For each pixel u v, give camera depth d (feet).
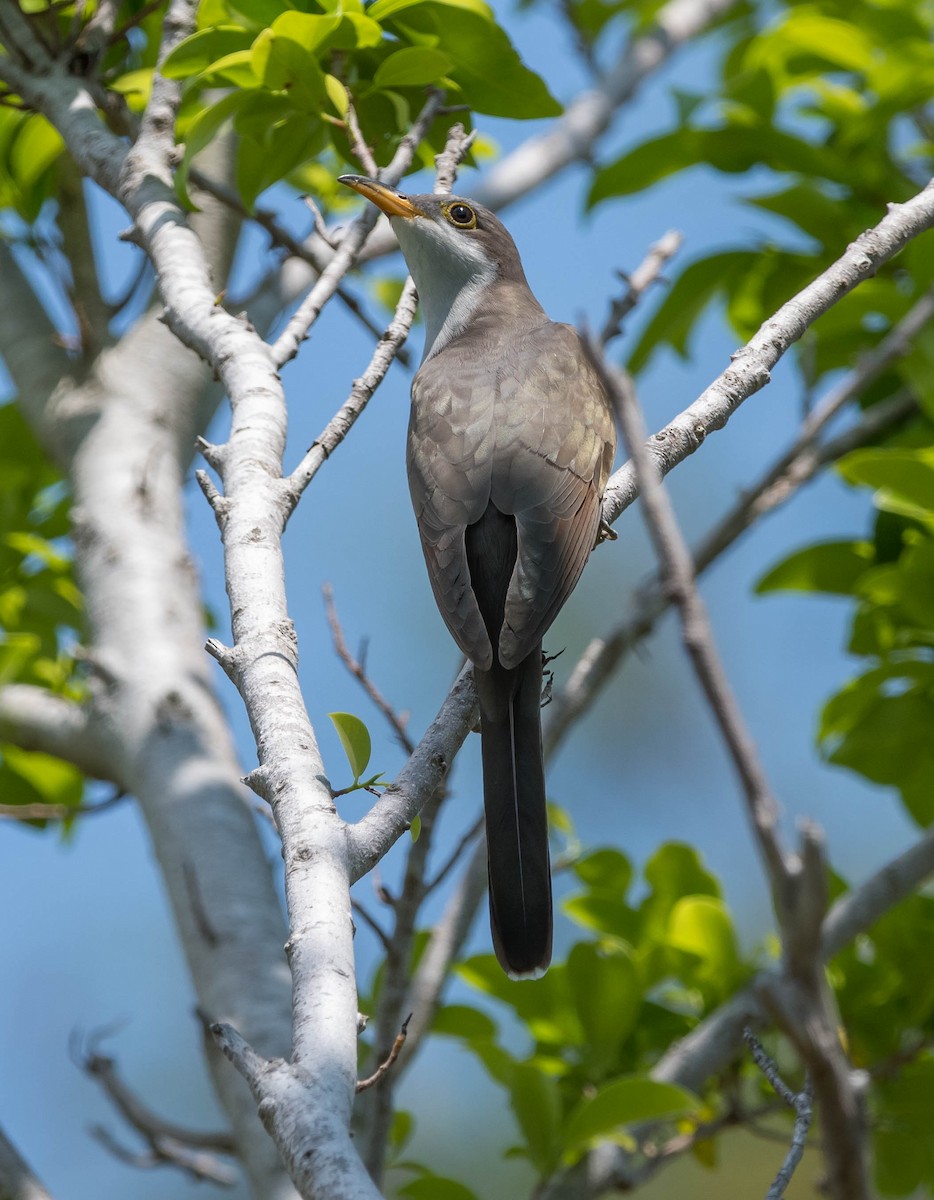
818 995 18.57
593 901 34.58
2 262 39.78
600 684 33.42
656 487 14.76
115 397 36.58
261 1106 14.05
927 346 33.86
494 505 26.25
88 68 31.42
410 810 17.90
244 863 29.66
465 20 29.30
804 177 37.55
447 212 32.94
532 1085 30.40
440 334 32.40
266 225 30.76
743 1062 31.68
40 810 33.37
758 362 24.61
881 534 35.47
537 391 28.09
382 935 26.55
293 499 22.17
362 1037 32.71
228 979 27.94
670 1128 32.73
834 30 37.47
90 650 33.24
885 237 25.81
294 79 27.45
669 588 14.66
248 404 23.50
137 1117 30.14
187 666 32.96
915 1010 32.14
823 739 35.17
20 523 40.19
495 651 24.45
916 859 30.27
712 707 14.80
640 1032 33.50
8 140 36.11
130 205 28.25
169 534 34.91
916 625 34.35
